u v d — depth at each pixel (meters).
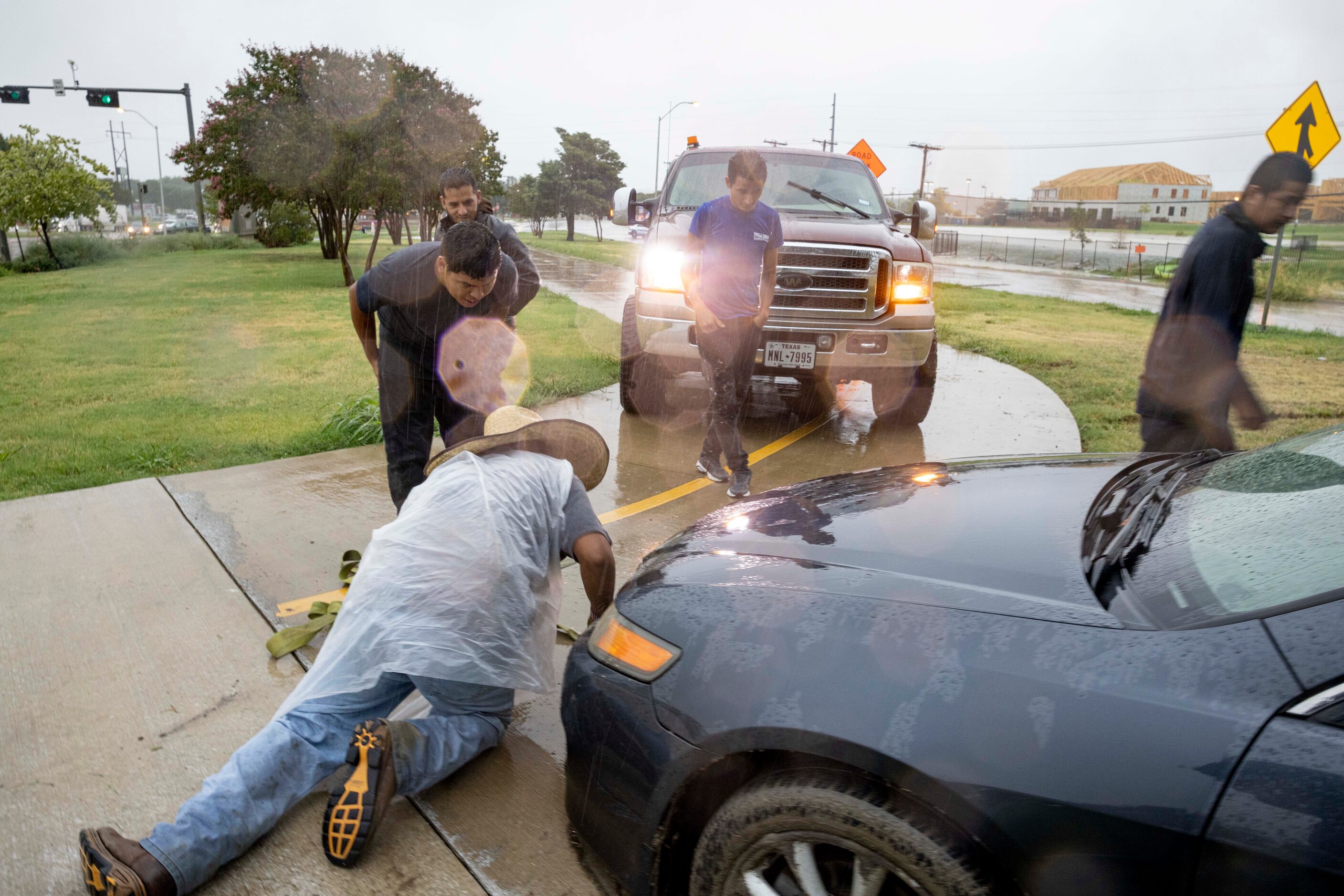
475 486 2.21
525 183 58.41
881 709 1.54
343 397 7.38
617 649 1.95
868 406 7.11
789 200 6.63
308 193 19.16
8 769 2.43
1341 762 1.25
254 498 4.55
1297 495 1.83
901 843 1.49
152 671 2.91
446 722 2.25
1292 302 21.20
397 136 18.58
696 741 1.72
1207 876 1.30
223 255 32.94
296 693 2.21
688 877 1.93
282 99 18.36
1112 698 1.43
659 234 6.00
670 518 4.40
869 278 5.62
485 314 3.34
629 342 6.23
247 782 2.02
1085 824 1.37
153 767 2.44
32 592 3.46
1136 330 13.05
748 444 5.89
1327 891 1.21
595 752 1.93
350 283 19.34
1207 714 1.36
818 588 1.83
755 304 4.55
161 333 11.73
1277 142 11.35
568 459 2.47
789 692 1.63
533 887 2.06
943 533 2.02
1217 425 3.27
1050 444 5.81
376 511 4.39
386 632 2.13
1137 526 1.90
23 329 12.17
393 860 2.13
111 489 4.69
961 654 1.57
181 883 1.90
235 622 3.24
